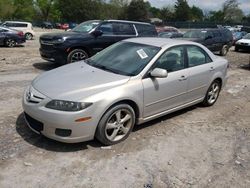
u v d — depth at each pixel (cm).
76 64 534
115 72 474
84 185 347
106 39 999
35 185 342
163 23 7444
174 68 527
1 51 1513
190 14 9450
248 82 986
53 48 930
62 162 390
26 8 8325
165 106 518
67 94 399
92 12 8438
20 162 383
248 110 667
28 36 2597
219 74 646
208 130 531
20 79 818
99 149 428
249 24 6931
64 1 8544
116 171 379
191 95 579
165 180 368
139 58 496
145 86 463
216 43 1681
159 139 477
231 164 417
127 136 464
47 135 407
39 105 402
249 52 2114
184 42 566
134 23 1082
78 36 948
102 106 406
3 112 543
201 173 390
